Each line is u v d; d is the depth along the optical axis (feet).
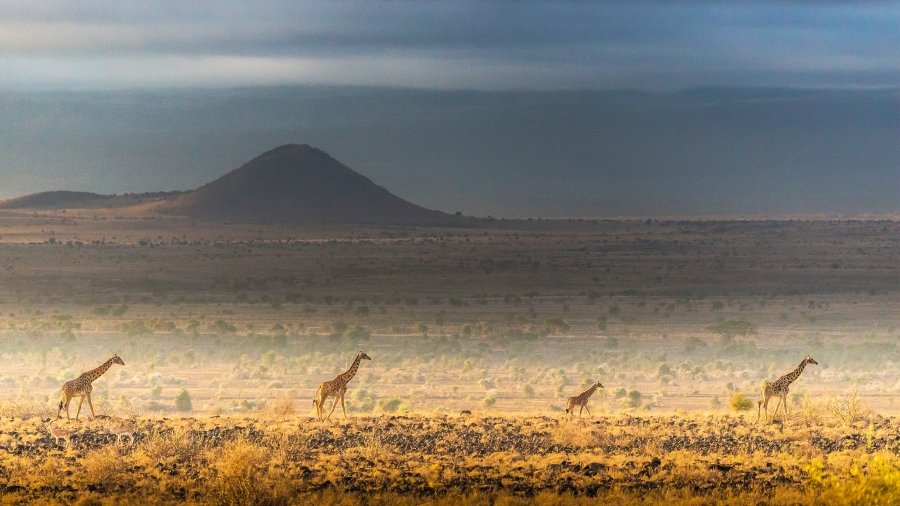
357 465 310.24
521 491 278.67
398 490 279.28
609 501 265.34
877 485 247.09
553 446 344.28
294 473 296.30
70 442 338.95
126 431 335.47
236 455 292.61
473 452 334.24
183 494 275.39
